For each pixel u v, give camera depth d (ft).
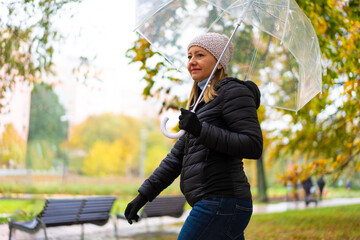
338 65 25.05
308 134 33.40
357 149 31.01
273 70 10.99
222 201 7.86
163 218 42.86
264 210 60.08
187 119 7.51
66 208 22.56
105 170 265.13
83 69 28.68
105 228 31.96
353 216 38.96
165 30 11.08
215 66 8.24
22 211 25.64
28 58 28.32
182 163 8.72
